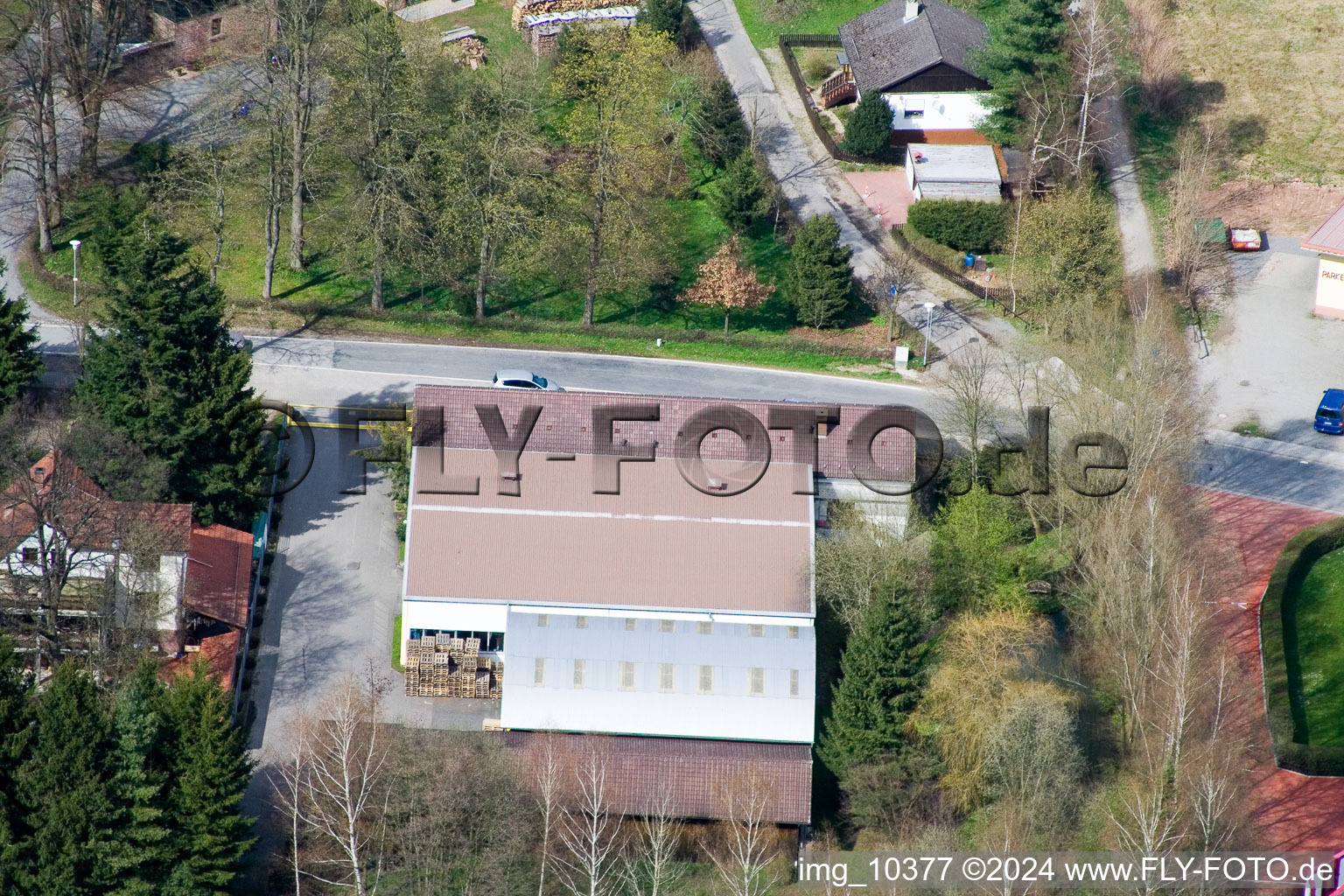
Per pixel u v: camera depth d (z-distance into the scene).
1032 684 81.38
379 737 78.75
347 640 90.25
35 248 116.69
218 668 86.00
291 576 93.56
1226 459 107.88
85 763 73.00
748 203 124.31
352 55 114.12
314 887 76.56
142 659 78.69
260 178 120.75
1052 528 94.81
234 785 75.00
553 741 82.88
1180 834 76.12
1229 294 123.25
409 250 114.94
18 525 85.81
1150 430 90.44
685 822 81.75
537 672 84.62
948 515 91.50
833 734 82.94
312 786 78.19
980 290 120.38
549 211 118.00
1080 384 95.25
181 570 86.56
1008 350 113.19
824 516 93.44
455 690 87.19
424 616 87.38
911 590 85.94
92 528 84.06
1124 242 126.88
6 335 97.31
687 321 118.25
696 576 88.25
